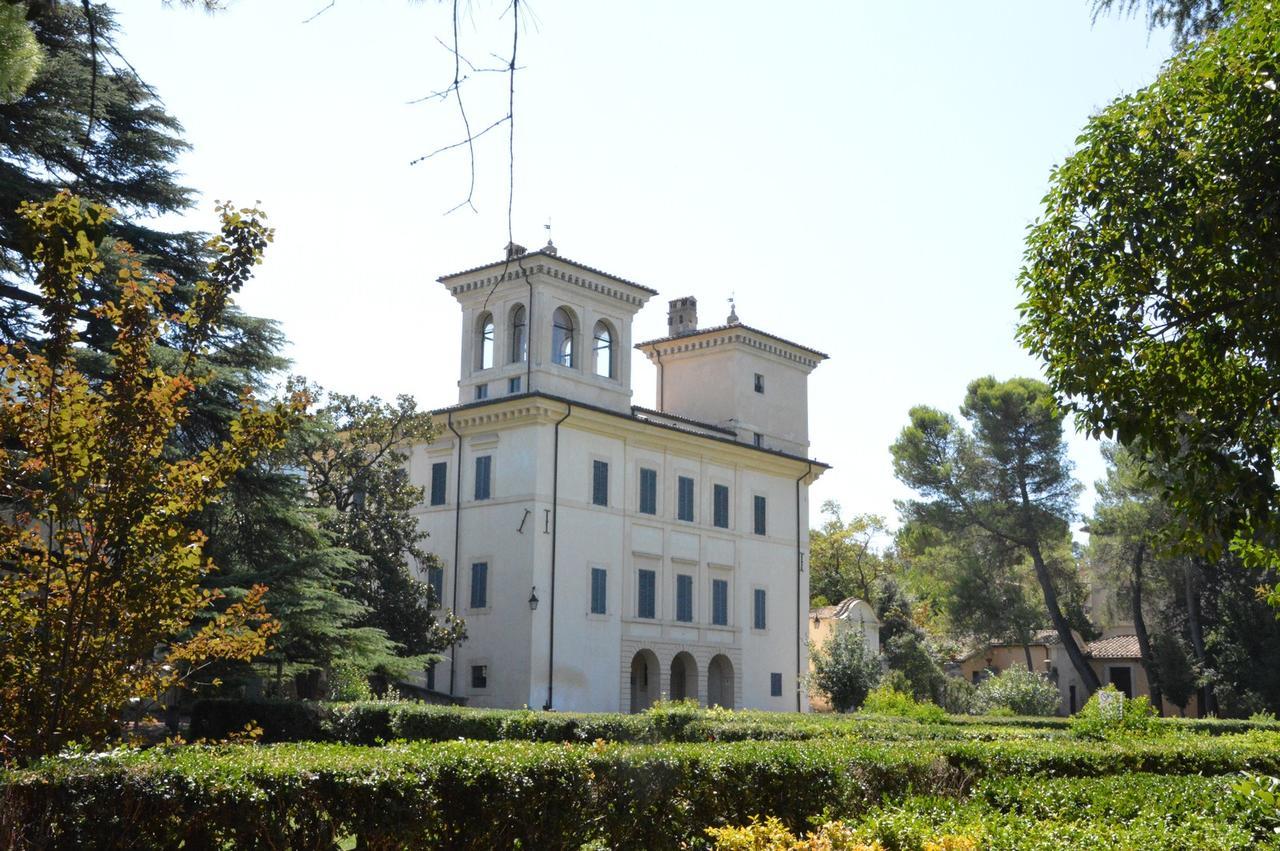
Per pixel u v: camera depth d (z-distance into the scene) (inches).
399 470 1654.8
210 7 279.1
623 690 1796.3
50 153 938.1
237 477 1041.5
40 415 465.1
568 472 1780.3
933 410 2459.4
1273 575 2171.5
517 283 1855.3
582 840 422.6
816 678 1994.3
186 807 354.9
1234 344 429.7
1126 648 2657.5
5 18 305.1
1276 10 418.9
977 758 544.4
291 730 1066.7
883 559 3120.1
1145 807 414.6
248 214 543.8
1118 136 450.9
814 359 2284.7
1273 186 416.8
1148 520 2180.1
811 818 441.1
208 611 1029.8
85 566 459.5
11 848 327.9
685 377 2199.8
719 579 1998.0
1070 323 459.5
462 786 400.2
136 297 499.5
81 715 452.4
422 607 1624.0
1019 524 2315.5
